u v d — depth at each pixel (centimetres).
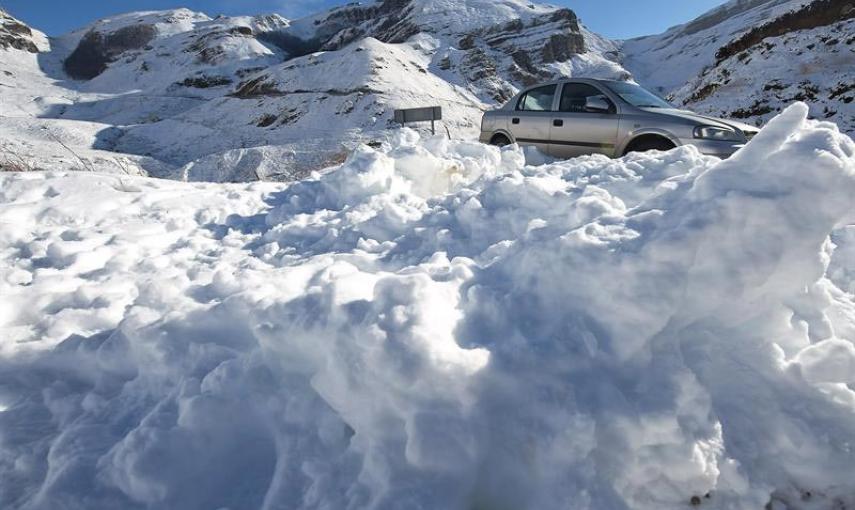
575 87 652
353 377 157
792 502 144
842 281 251
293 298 194
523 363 160
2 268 320
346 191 459
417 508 131
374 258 300
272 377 180
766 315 168
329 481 148
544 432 146
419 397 149
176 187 581
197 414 164
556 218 250
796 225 157
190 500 153
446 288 196
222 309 217
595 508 134
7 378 213
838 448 147
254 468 163
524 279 194
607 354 160
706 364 166
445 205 358
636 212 209
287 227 384
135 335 210
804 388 160
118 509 149
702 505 142
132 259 337
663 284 158
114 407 192
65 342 227
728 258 160
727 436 151
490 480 147
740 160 176
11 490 160
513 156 557
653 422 144
